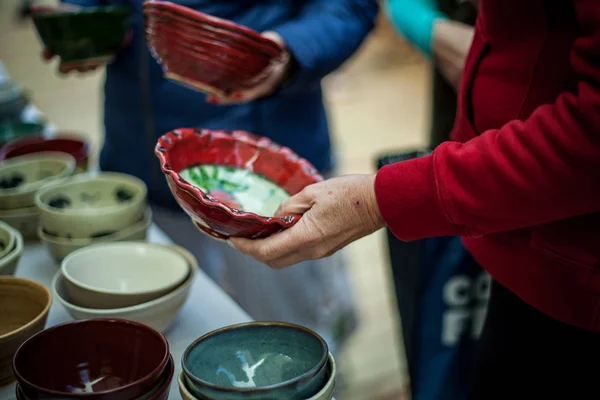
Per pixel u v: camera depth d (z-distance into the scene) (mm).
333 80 5379
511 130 739
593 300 831
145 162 1628
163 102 1543
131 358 857
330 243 848
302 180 1044
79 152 1592
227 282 1712
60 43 1377
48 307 925
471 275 1347
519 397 1008
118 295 964
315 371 742
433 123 1707
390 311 2533
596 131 672
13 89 2016
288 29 1349
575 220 808
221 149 1051
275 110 1549
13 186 1437
